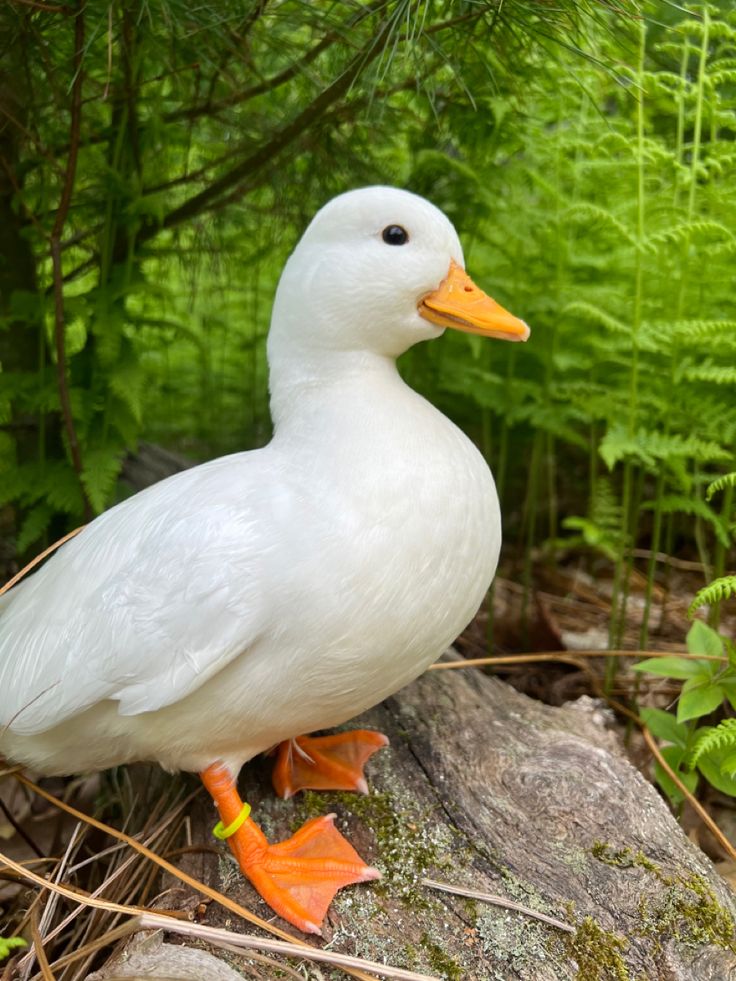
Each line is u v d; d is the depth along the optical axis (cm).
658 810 48
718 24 53
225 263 67
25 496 58
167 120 56
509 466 78
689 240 56
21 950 45
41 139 55
